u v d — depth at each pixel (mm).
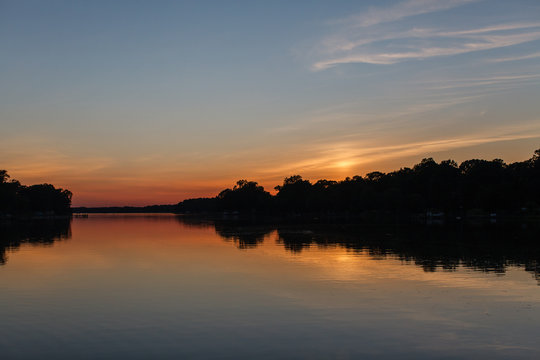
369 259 42406
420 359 16359
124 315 22281
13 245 60438
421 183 194375
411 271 34969
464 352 17016
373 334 19094
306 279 31750
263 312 22719
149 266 38875
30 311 23109
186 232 92250
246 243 62125
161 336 19000
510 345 17734
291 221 160875
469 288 28172
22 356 16812
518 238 66875
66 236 79875
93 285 29938
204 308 23562
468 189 170625
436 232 83062
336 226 113312
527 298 25344
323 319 21359
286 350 17281
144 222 175500
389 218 183375
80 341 18406
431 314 22078
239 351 17203
